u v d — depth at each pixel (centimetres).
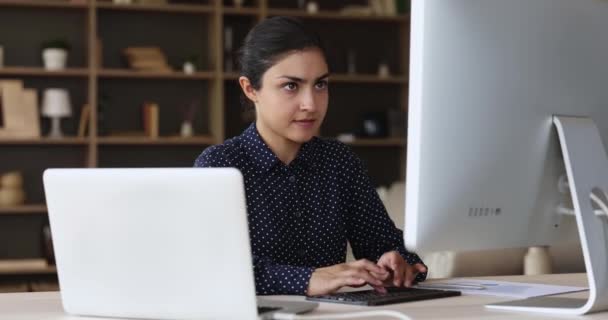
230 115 698
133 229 173
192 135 680
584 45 189
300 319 164
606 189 185
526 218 185
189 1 685
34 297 208
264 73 213
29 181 666
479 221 178
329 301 192
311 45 212
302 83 211
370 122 715
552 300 193
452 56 170
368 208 244
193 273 170
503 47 176
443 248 175
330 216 234
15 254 662
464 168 173
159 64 661
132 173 171
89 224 177
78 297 183
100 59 652
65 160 673
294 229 230
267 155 227
